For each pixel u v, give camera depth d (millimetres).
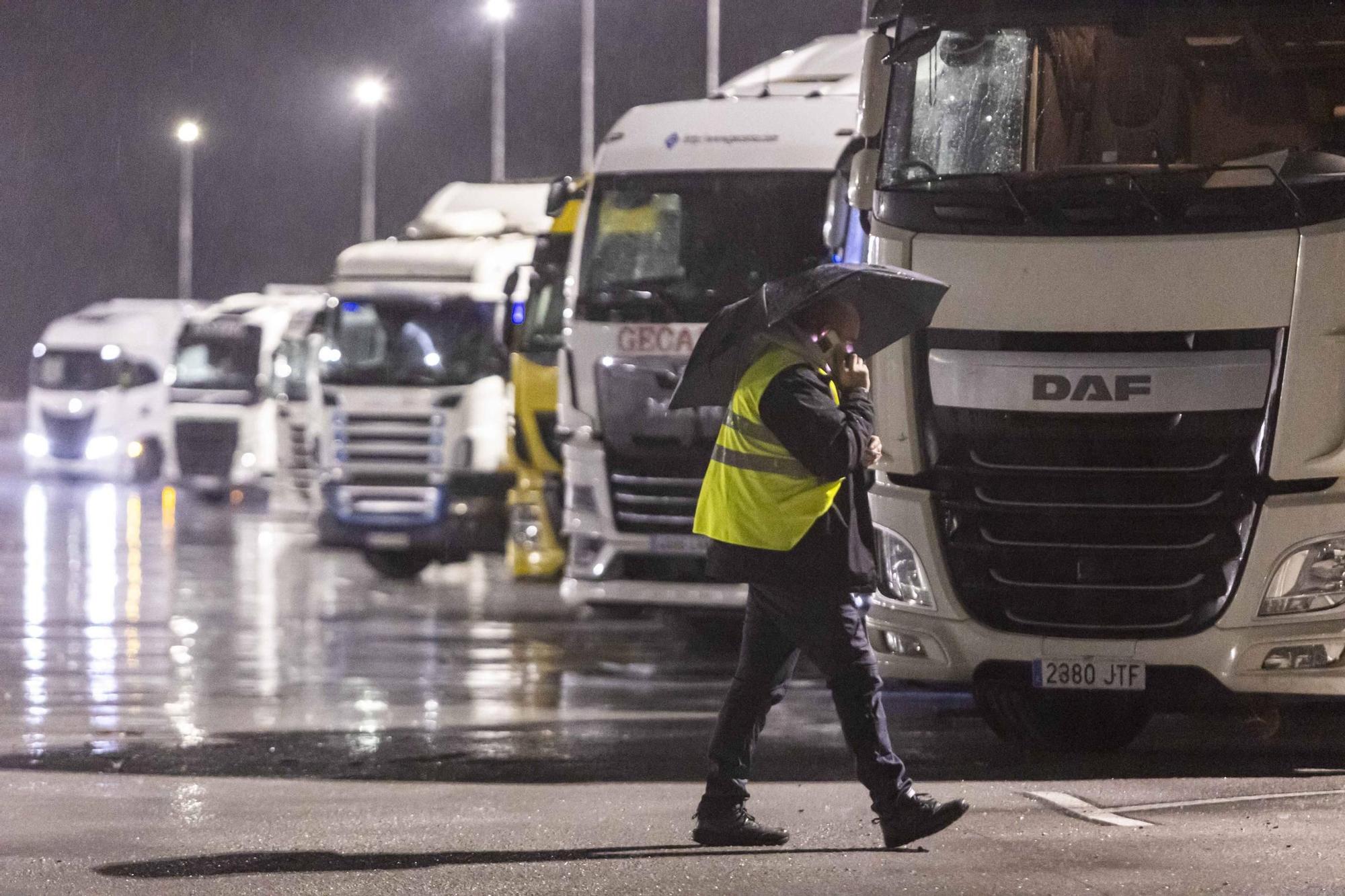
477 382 57094
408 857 18562
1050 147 24438
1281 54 24062
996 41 24828
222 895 16984
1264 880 17172
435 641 41250
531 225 60219
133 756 25516
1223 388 23047
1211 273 23031
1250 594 23094
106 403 103750
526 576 48469
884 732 18828
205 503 93438
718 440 19203
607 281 38469
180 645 39562
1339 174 23047
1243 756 25141
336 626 43812
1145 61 24375
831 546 18750
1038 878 17422
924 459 24125
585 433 38562
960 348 23859
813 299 18688
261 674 35094
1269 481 23078
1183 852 18438
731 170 38031
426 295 57562
